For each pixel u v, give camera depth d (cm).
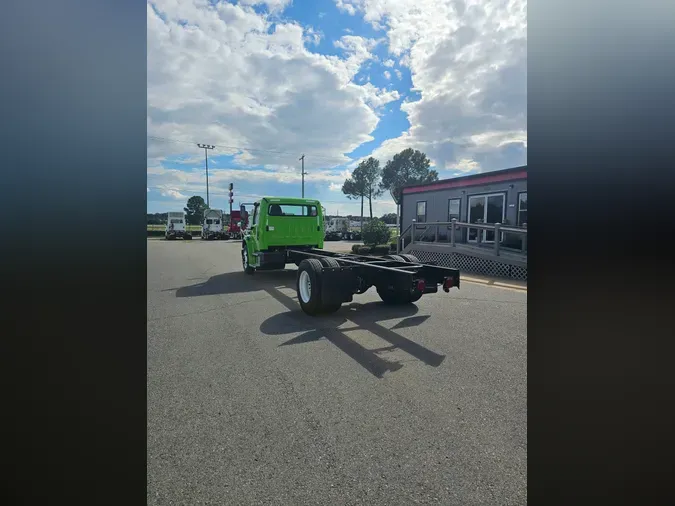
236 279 911
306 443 225
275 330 461
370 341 415
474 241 1177
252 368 340
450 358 363
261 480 193
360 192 4712
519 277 871
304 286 548
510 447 221
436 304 612
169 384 307
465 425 245
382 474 198
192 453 216
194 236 3956
